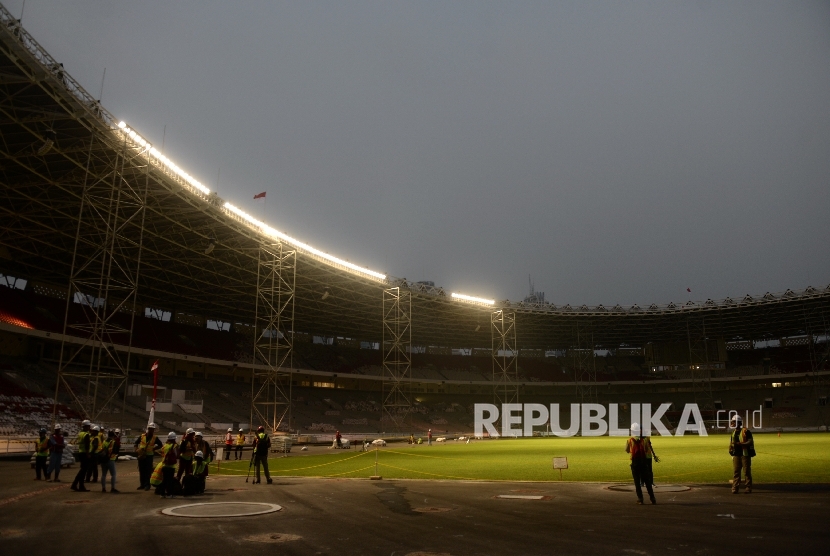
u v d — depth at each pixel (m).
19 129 35.81
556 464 21.12
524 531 11.38
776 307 87.69
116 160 39.59
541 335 103.38
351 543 10.41
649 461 14.84
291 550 9.88
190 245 55.62
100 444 18.53
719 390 101.25
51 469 21.81
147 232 51.25
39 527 12.04
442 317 90.50
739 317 93.12
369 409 87.44
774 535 10.47
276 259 59.66
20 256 55.25
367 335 96.25
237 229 53.25
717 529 11.12
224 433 59.16
